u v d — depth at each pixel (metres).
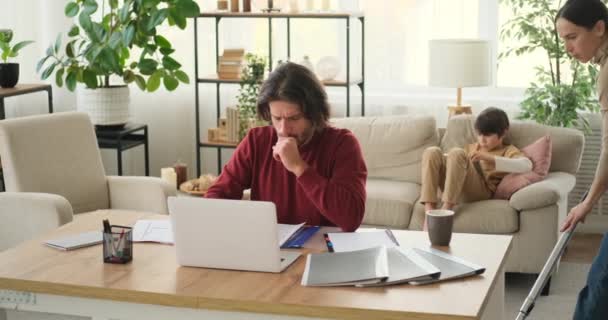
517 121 5.04
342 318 2.14
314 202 2.76
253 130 3.02
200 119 6.20
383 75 5.84
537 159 4.71
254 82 5.45
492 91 5.71
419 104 5.75
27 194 4.04
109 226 2.53
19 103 5.93
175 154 6.26
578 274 4.78
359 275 2.31
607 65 3.11
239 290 2.28
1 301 2.44
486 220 4.45
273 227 2.38
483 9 5.63
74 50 5.82
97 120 5.42
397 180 5.12
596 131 5.47
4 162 4.26
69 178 4.40
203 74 6.11
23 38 5.88
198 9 5.28
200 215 2.43
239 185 3.02
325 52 5.96
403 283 2.30
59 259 2.58
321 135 2.91
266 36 6.00
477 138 4.98
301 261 2.52
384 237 2.70
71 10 5.34
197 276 2.40
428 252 2.53
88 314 2.38
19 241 4.05
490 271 2.40
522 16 5.54
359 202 2.78
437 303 2.16
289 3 5.51
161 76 5.45
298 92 2.71
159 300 2.27
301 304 2.17
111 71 5.37
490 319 2.46
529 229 4.42
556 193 4.36
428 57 5.48
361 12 5.54
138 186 4.45
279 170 2.94
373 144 5.18
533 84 5.32
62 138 4.42
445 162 4.68
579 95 5.22
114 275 2.42
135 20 5.23
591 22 3.10
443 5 5.69
